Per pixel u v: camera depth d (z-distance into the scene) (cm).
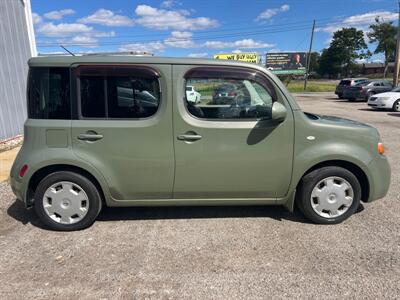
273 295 286
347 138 401
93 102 379
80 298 283
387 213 445
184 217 436
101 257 344
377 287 295
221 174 395
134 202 403
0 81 838
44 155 380
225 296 285
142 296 285
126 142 383
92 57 376
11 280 306
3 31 857
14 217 438
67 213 394
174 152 387
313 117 438
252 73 389
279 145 394
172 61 380
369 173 407
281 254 348
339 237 383
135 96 381
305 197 408
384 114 1584
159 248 361
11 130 882
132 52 491
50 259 340
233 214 444
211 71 384
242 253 351
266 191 406
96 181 396
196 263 333
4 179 589
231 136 388
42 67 374
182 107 383
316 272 317
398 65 2691
